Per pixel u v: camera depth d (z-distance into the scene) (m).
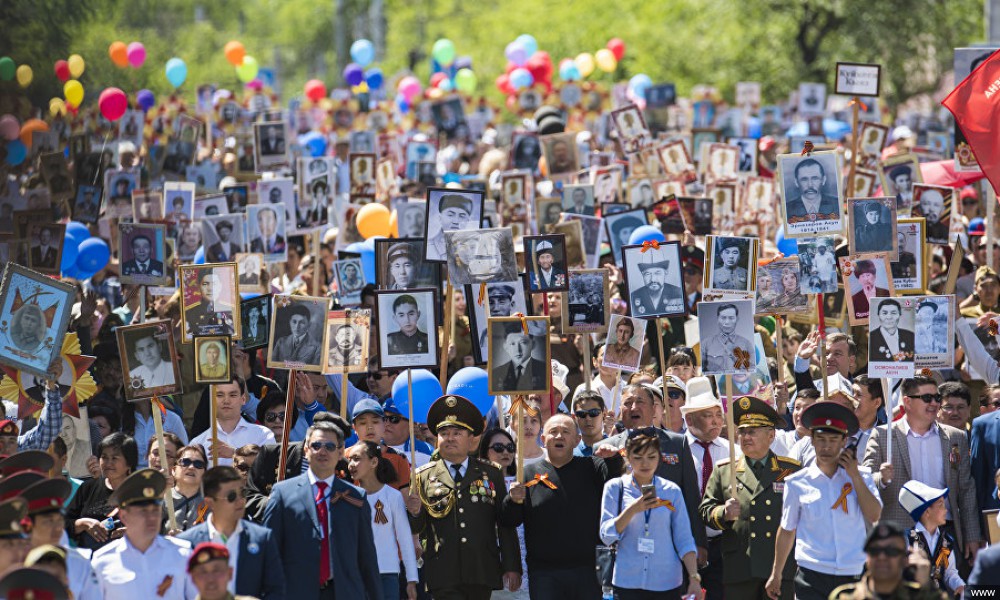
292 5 151.00
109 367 24.73
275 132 37.94
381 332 22.14
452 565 20.58
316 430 19.14
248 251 30.61
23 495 15.77
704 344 22.11
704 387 22.42
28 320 20.55
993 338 27.25
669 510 19.75
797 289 24.91
